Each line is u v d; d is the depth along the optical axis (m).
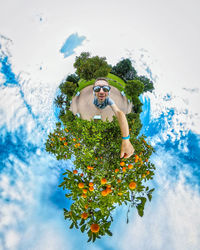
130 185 2.56
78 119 3.91
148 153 3.55
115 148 3.29
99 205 2.52
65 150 3.71
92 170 3.00
